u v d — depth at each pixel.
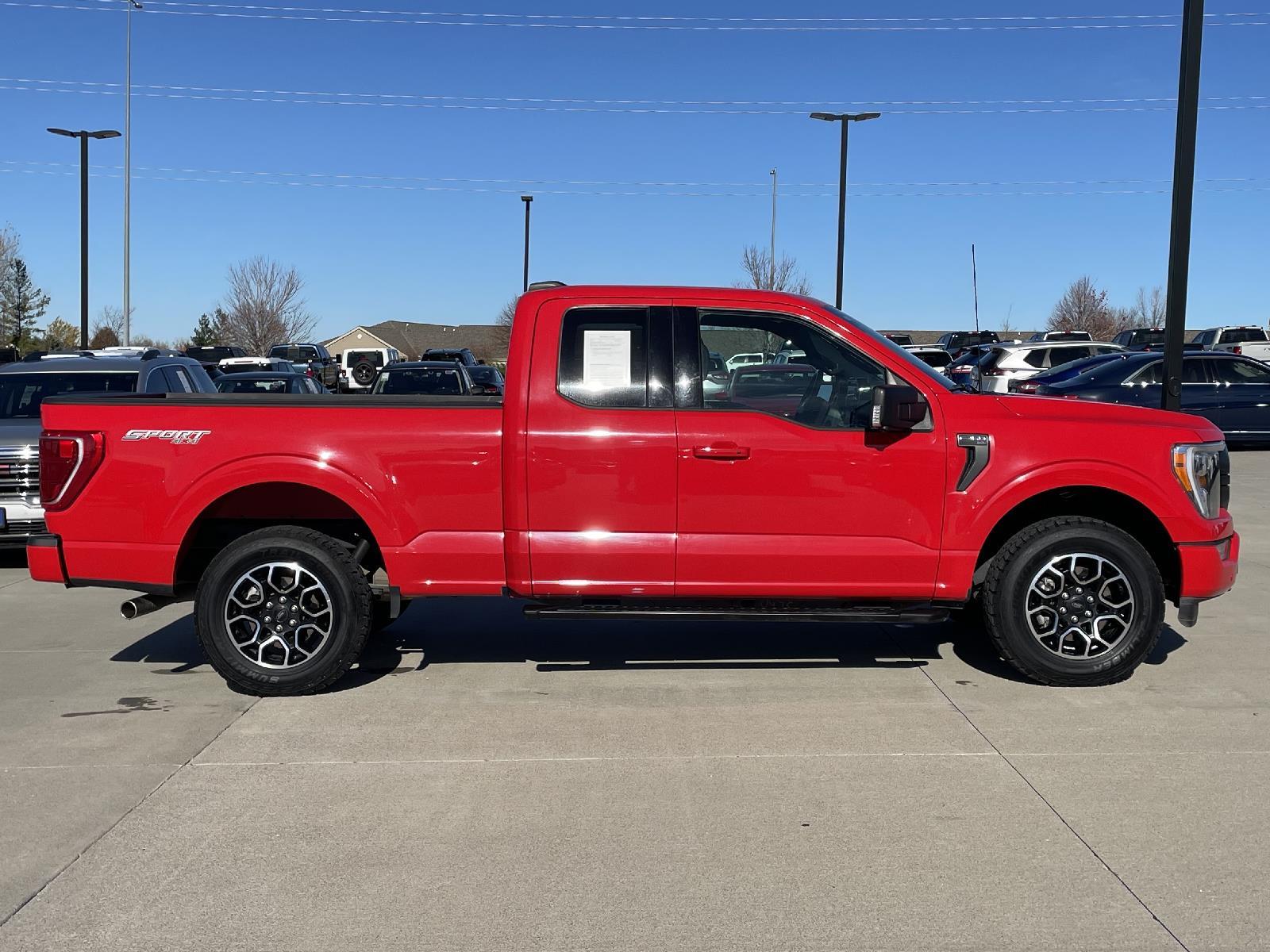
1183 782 4.62
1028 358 24.62
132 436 5.77
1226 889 3.71
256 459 5.73
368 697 5.85
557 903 3.64
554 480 5.64
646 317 5.73
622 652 6.75
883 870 3.85
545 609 5.70
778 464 5.64
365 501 5.73
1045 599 5.84
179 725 5.41
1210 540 5.82
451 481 5.75
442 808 4.39
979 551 5.73
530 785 4.64
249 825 4.24
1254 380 17.84
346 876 3.83
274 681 5.79
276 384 19.95
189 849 4.04
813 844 4.06
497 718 5.50
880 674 6.25
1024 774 4.71
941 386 5.80
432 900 3.66
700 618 5.71
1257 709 5.57
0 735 5.26
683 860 3.94
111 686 6.08
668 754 4.99
